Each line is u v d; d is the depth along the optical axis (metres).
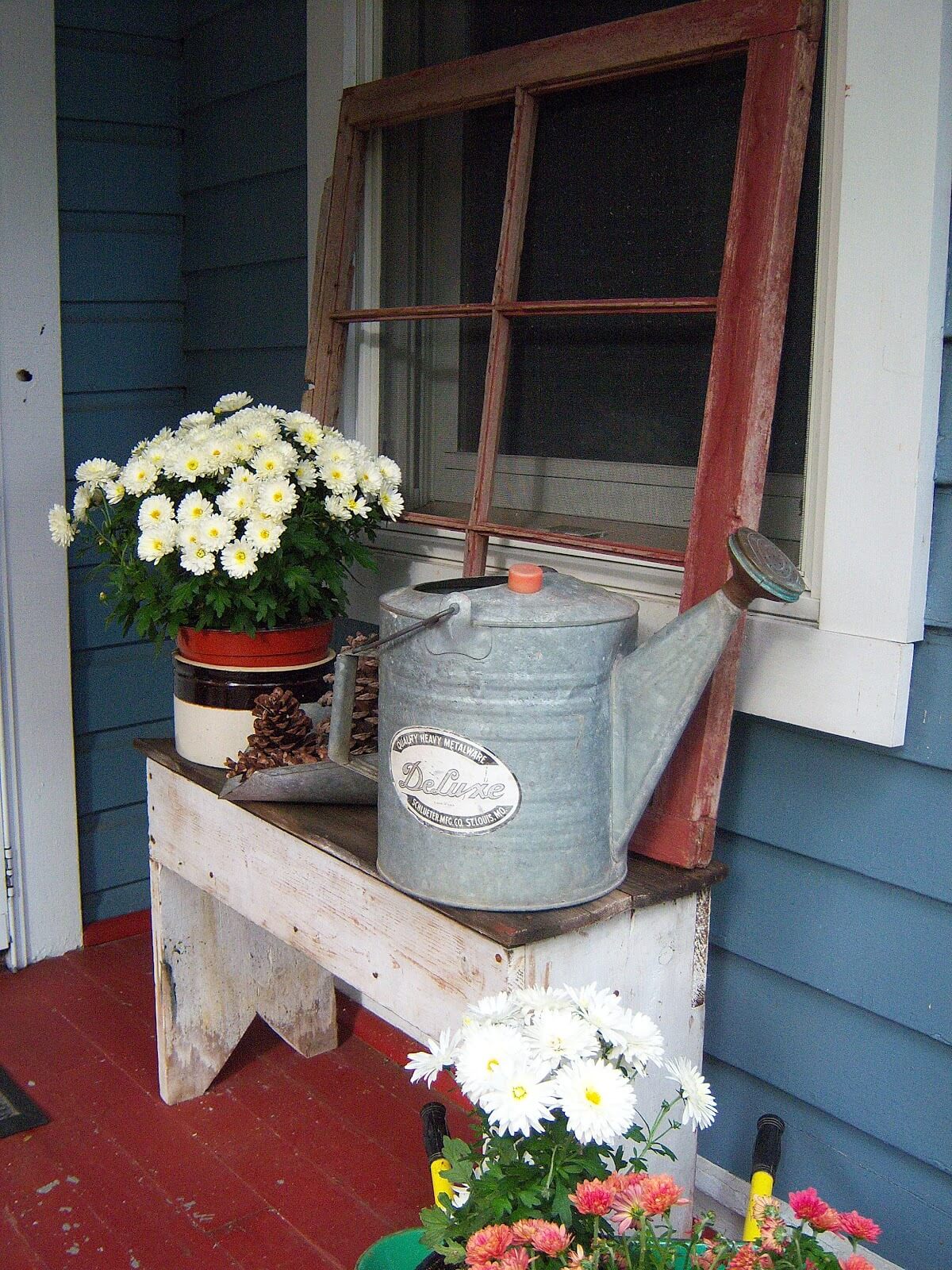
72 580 2.74
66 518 2.00
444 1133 1.47
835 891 1.60
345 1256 1.86
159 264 2.78
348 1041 2.49
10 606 2.61
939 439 1.43
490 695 1.33
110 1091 2.29
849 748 1.56
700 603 1.37
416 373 2.14
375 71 2.18
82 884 2.87
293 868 1.74
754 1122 1.74
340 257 2.17
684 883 1.51
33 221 2.54
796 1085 1.68
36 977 2.71
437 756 1.37
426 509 2.15
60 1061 2.38
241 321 2.63
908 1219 1.57
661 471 1.76
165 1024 2.20
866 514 1.46
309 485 1.86
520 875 1.38
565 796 1.37
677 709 1.39
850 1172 1.63
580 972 1.44
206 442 1.84
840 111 1.48
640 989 1.51
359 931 1.61
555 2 1.88
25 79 2.49
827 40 1.50
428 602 1.37
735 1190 1.75
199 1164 2.07
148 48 2.68
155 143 2.73
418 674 1.37
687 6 1.59
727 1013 1.76
